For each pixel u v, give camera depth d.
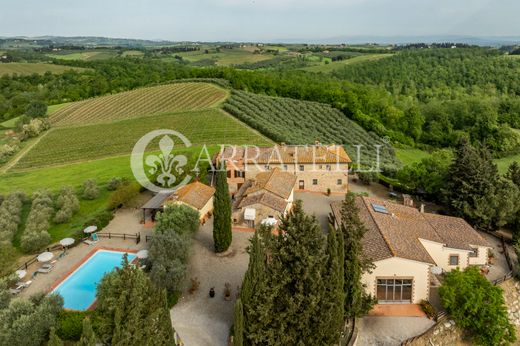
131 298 24.95
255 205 52.69
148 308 26.05
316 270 28.64
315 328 28.80
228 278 41.22
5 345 28.05
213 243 48.94
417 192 66.69
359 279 33.38
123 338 24.09
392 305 36.97
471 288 35.34
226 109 118.56
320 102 141.12
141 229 53.41
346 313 33.22
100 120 121.38
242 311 27.62
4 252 42.69
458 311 35.12
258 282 29.11
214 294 38.28
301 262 29.02
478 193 53.47
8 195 63.47
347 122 124.94
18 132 117.81
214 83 150.88
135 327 24.44
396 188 69.75
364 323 34.84
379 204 51.00
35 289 39.75
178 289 36.91
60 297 33.19
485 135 127.69
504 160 113.25
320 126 115.12
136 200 63.22
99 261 45.19
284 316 28.62
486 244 43.75
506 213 51.19
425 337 33.38
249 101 125.50
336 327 29.48
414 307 36.78
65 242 46.94
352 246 32.59
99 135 106.50
